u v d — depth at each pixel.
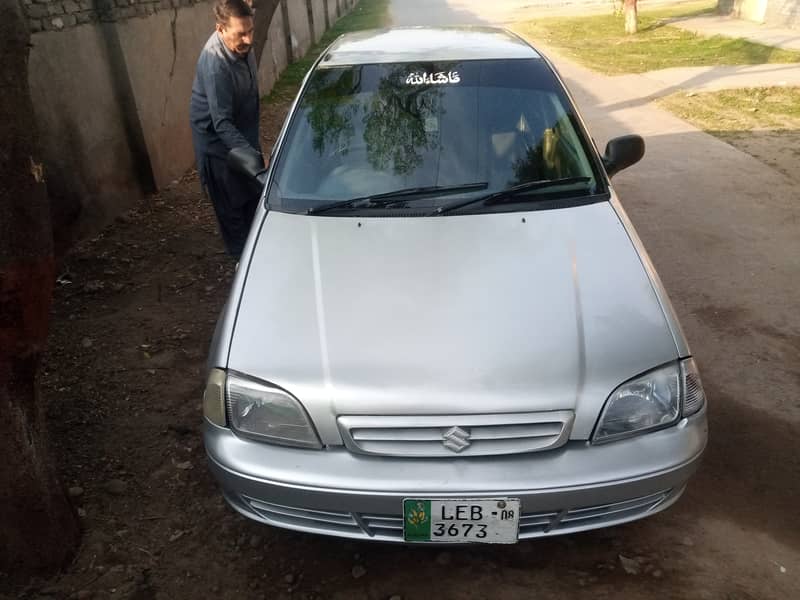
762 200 5.44
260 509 2.04
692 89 9.59
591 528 2.00
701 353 3.45
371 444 1.92
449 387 1.91
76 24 4.70
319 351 2.02
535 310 2.12
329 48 3.47
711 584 2.16
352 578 2.21
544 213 2.54
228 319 2.19
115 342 3.59
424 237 2.43
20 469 2.06
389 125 2.87
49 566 2.21
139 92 5.40
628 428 1.95
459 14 23.08
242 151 3.13
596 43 14.91
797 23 14.91
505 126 2.85
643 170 6.25
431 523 1.91
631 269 2.30
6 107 1.78
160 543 2.36
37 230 1.90
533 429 1.91
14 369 1.98
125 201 5.34
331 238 2.45
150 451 2.79
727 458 2.73
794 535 2.36
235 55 3.84
